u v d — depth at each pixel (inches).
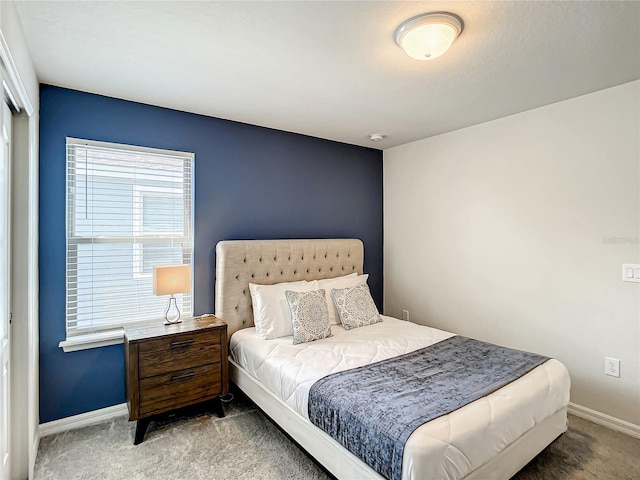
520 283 119.6
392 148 166.1
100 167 103.6
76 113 99.7
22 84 68.6
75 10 64.0
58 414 97.4
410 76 91.0
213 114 120.0
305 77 91.7
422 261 152.6
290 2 61.8
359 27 69.4
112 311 105.7
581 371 105.9
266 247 128.9
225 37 73.0
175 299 110.5
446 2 61.8
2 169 67.8
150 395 93.4
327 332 112.0
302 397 80.3
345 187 158.1
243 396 117.0
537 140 114.5
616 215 98.7
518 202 119.6
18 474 77.2
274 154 137.3
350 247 152.6
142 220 110.4
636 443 91.9
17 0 60.7
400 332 117.0
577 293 106.5
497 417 66.2
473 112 118.0
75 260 100.1
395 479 57.1
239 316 122.3
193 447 89.9
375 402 68.6
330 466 72.7
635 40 74.1
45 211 95.6
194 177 119.0
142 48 77.7
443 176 143.3
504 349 99.3
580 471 80.7
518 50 78.2
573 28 69.7
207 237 121.7
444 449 57.4
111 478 78.9
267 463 83.6
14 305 77.7
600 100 100.8
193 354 100.0
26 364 78.3
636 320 95.9
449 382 77.0
